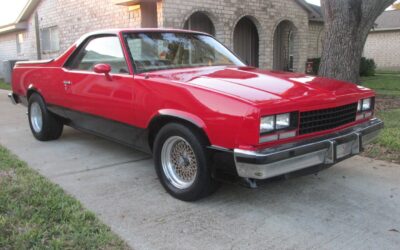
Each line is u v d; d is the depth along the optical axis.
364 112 4.20
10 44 20.95
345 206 3.79
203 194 3.73
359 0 8.09
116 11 12.10
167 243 3.08
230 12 12.53
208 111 3.43
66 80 5.29
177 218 3.51
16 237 3.00
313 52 18.20
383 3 8.09
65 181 4.43
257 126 3.16
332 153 3.58
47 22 16.50
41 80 5.88
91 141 6.23
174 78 3.93
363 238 3.19
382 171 4.77
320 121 3.60
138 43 4.52
